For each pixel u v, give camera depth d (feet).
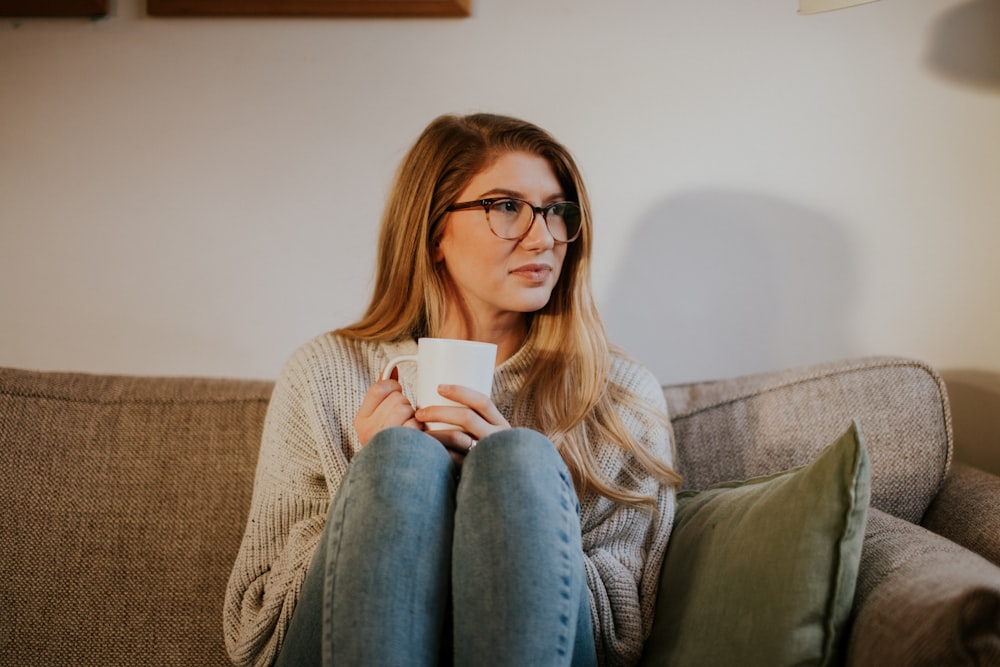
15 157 5.91
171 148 5.82
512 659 2.87
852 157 5.43
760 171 5.49
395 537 3.06
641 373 4.70
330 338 4.56
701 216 5.55
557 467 3.32
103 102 5.84
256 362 5.88
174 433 4.69
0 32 5.88
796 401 4.73
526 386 4.47
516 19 5.56
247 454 4.66
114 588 4.43
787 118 5.45
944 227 5.39
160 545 4.50
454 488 3.36
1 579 4.40
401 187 4.48
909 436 4.57
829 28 5.39
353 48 5.67
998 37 5.26
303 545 3.89
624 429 4.39
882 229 5.44
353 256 5.75
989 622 2.62
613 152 5.57
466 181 4.29
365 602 2.95
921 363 4.74
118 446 4.64
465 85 5.62
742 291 5.57
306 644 3.24
